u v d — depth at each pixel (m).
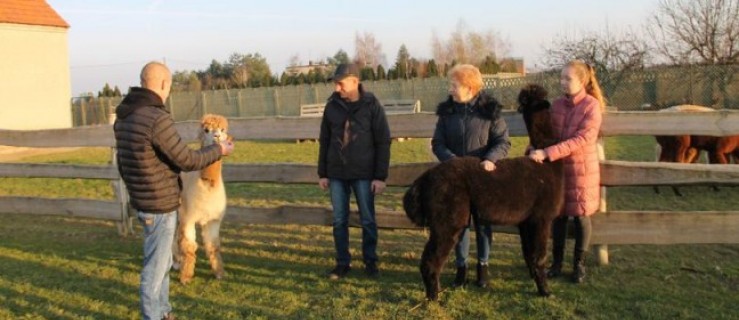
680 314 4.26
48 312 4.66
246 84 42.12
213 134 4.85
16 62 19.95
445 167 4.33
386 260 5.72
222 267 5.39
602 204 5.38
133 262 5.92
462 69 4.61
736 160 8.94
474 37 43.66
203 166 3.95
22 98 20.20
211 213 5.11
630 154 12.12
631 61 24.52
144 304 3.89
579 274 4.92
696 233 5.07
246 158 13.89
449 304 4.55
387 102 21.73
